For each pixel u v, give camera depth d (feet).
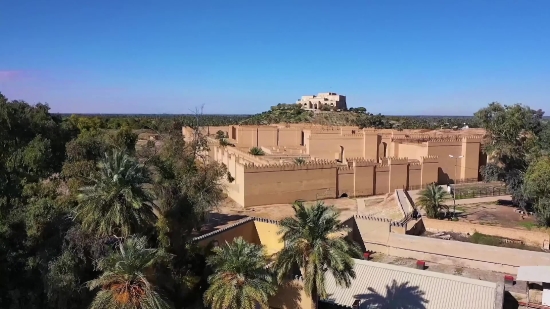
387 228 112.27
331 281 80.79
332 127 276.00
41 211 69.10
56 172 100.32
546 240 112.27
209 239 87.04
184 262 73.61
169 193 75.87
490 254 101.19
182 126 281.33
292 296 70.85
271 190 149.59
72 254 64.95
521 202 139.54
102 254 64.75
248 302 56.03
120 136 140.87
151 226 69.36
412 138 219.82
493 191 174.29
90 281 57.82
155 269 60.95
